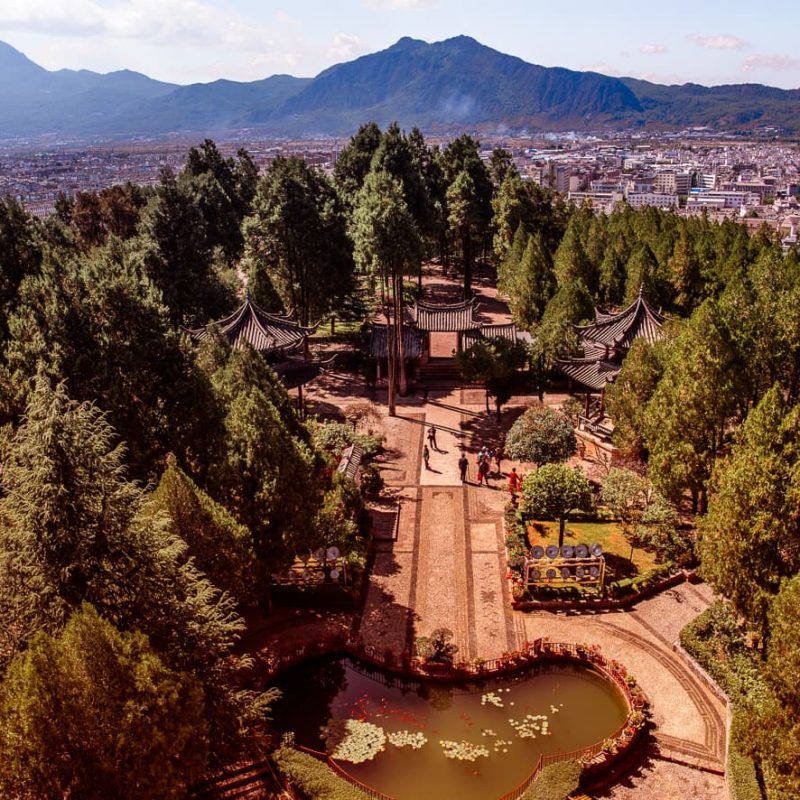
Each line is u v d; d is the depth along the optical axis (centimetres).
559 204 10169
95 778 1739
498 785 2358
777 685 2016
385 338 6272
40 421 1948
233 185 10581
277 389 3762
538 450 4006
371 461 4616
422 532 3881
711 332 3450
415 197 7625
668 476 3581
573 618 3162
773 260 5606
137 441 3450
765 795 2198
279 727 2636
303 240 6600
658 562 3503
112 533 1984
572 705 2719
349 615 3219
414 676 2856
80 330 3497
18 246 4966
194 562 2608
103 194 9644
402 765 2445
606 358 5238
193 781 1964
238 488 2966
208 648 2122
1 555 1912
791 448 2595
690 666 2847
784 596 2081
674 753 2447
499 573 3500
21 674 1695
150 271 6253
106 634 1752
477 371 5228
